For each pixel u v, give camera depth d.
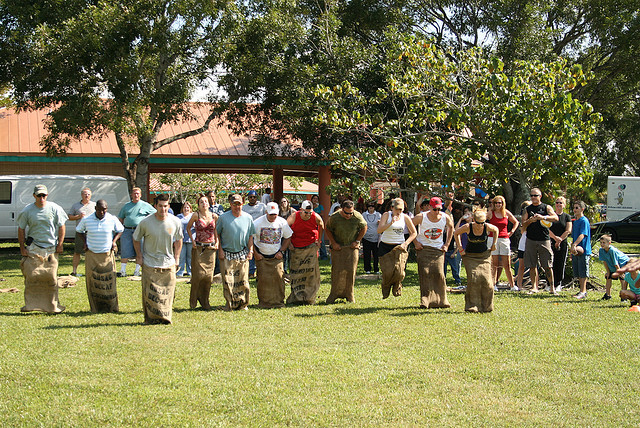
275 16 20.97
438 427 4.79
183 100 21.12
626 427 4.79
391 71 19.41
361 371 6.20
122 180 22.61
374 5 23.72
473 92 15.12
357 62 20.59
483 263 9.50
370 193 16.83
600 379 5.96
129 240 13.96
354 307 10.03
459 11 24.30
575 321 8.73
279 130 23.72
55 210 9.45
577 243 11.13
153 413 5.05
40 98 20.12
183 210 14.43
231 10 20.25
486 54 22.67
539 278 13.27
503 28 23.02
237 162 26.88
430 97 16.08
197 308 9.90
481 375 6.09
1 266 16.55
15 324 8.41
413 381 5.91
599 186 43.22
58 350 6.98
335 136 21.62
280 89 21.36
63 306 9.70
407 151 15.47
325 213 26.81
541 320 8.80
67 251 22.00
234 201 9.66
